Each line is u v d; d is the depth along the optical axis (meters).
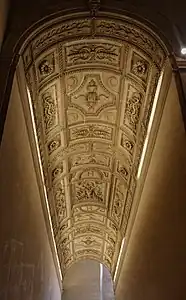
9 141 5.06
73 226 12.17
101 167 9.65
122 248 11.23
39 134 7.27
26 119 6.16
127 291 10.28
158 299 6.35
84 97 7.58
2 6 5.32
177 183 5.21
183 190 4.92
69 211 11.19
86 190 10.62
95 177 10.09
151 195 7.01
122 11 5.88
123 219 10.55
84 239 13.25
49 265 10.29
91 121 8.20
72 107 7.73
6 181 4.93
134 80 6.88
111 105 7.75
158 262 6.36
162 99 6.04
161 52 5.77
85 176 10.04
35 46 5.85
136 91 7.05
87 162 9.49
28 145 6.48
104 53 6.70
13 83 5.21
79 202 11.01
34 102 6.61
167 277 5.71
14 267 5.63
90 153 9.15
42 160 7.91
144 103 6.97
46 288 9.66
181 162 5.04
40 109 6.98
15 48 5.46
